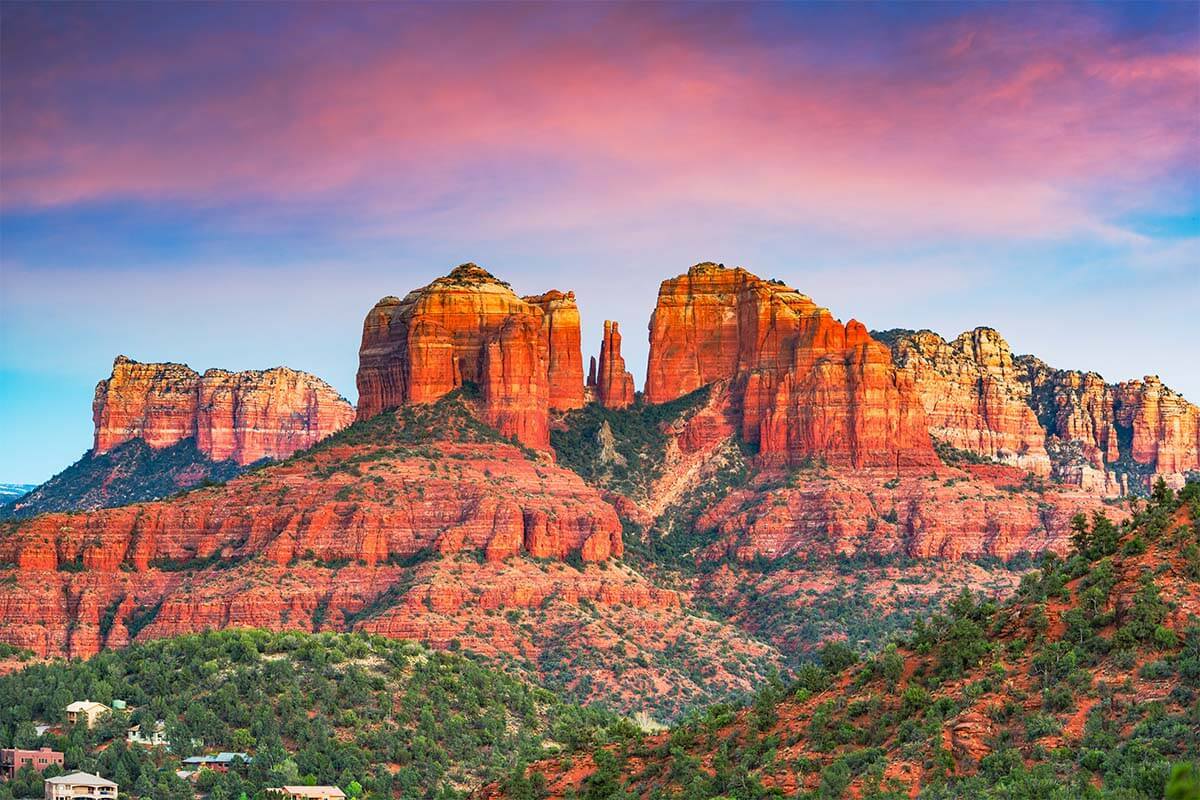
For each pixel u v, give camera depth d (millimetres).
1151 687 161750
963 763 162375
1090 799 149250
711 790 174375
